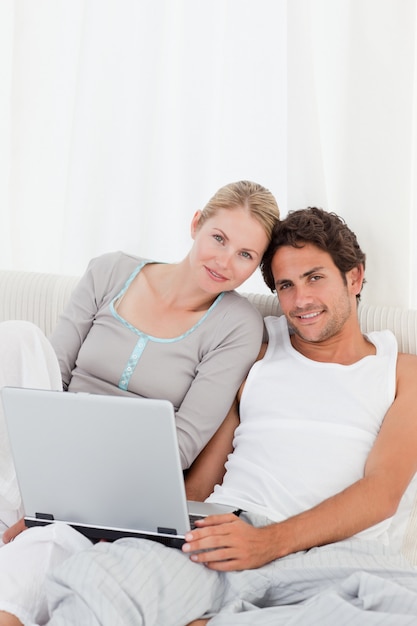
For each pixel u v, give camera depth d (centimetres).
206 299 191
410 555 169
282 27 218
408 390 172
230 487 169
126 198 237
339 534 152
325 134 212
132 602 130
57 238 256
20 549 143
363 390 174
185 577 138
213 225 184
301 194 210
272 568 144
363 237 207
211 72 227
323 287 178
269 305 203
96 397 140
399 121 200
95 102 236
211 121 229
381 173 203
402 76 198
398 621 123
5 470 162
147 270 200
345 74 206
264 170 225
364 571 136
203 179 231
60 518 151
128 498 144
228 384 181
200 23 225
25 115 253
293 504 163
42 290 221
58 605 134
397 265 203
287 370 181
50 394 142
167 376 187
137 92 232
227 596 141
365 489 157
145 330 192
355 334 183
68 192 240
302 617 127
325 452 168
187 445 176
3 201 256
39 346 170
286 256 181
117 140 236
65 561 135
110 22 232
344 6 205
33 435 145
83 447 143
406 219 202
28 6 248
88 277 202
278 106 221
